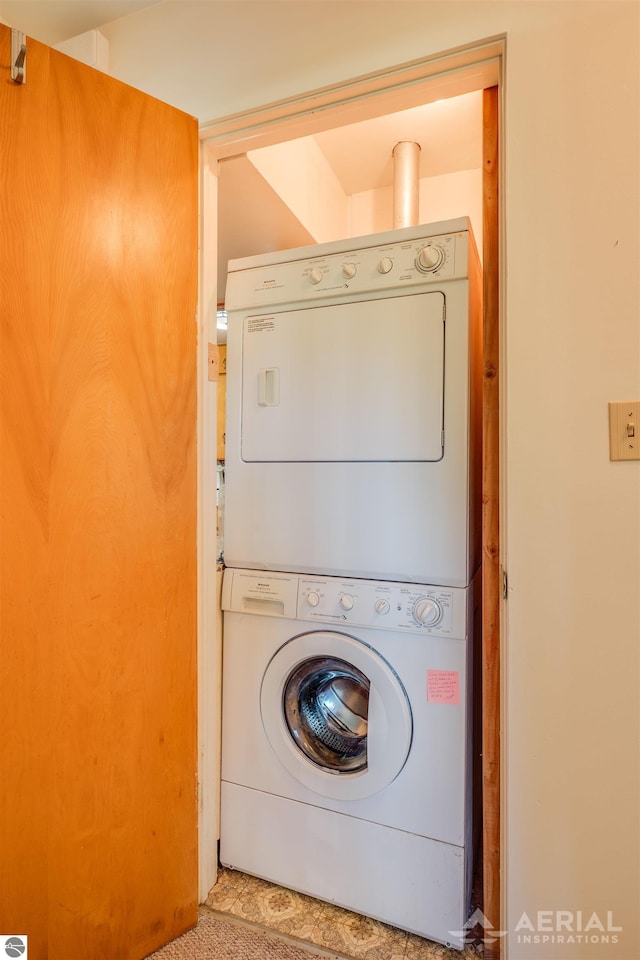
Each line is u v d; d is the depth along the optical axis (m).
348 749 1.38
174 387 1.24
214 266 1.42
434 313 1.24
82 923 1.09
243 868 1.44
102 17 1.33
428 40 1.08
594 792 1.01
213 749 1.41
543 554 1.03
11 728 0.99
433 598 1.23
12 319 0.98
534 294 1.03
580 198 1.00
